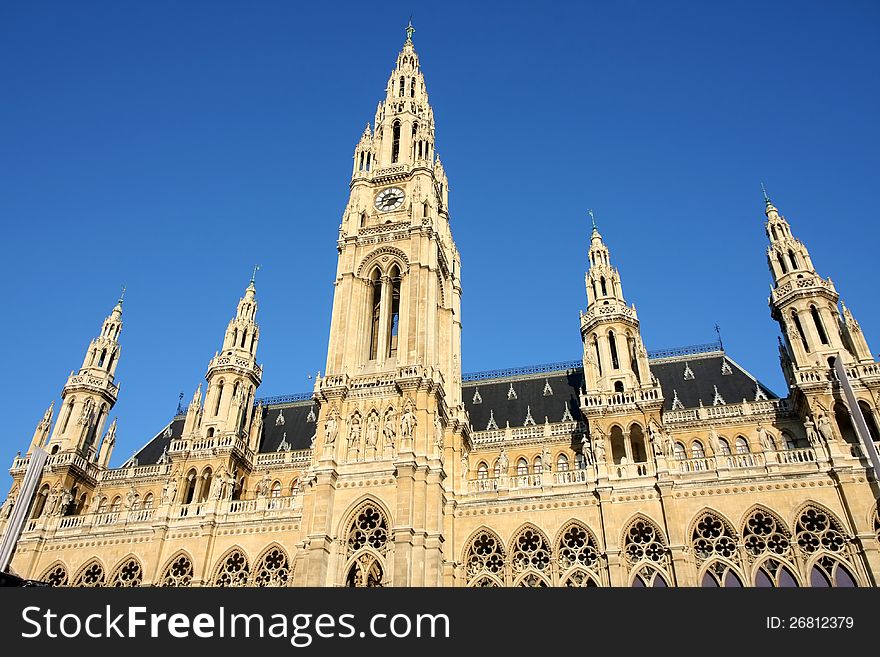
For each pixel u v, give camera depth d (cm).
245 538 5512
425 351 5841
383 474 5209
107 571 5603
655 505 4909
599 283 6950
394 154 7569
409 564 4753
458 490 5522
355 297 6288
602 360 6450
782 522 4606
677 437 6172
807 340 5925
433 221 6738
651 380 6144
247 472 7050
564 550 4984
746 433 6022
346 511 5131
